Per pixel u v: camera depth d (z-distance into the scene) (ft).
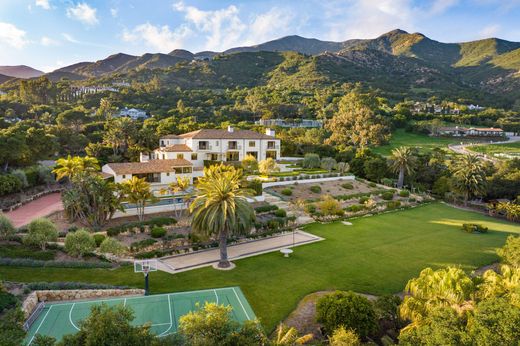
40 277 92.17
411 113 520.01
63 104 492.13
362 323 69.72
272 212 168.45
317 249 127.75
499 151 357.61
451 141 426.51
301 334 73.72
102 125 341.00
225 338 46.78
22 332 47.57
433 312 60.54
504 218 196.54
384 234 151.43
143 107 495.82
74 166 163.32
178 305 81.87
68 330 69.00
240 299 86.74
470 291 68.85
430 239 146.92
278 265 110.83
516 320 49.85
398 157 252.83
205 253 120.37
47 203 179.22
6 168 203.72
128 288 88.33
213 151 245.04
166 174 196.44
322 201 190.39
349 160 289.74
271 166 223.10
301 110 496.64
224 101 574.97
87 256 107.76
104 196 135.85
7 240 113.80
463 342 50.44
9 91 601.62
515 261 100.94
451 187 228.84
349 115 378.94
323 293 93.04
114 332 43.11
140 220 146.82
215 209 103.86
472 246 139.33
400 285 99.86
